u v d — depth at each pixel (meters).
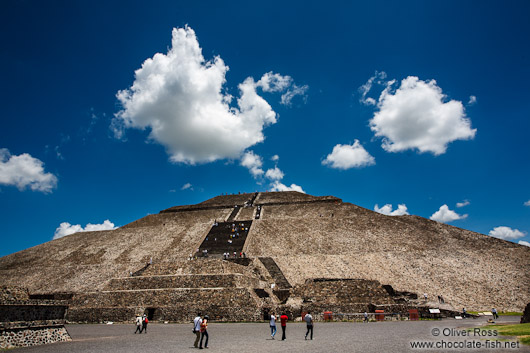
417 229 56.94
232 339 17.02
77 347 15.38
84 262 53.41
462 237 52.78
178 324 26.61
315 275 42.53
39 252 60.44
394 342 14.60
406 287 39.12
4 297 20.50
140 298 31.27
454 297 36.75
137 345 15.70
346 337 16.75
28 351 14.44
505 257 45.09
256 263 44.06
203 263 37.78
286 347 13.99
